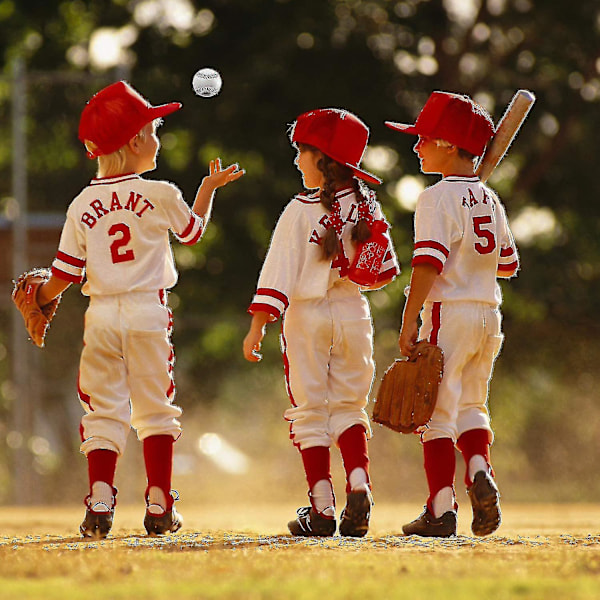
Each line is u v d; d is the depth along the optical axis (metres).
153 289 17.06
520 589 10.57
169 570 12.02
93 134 17.27
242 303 71.44
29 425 57.28
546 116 76.25
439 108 17.70
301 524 16.98
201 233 17.69
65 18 76.81
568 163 78.50
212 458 72.31
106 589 10.63
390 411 16.89
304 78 69.62
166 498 17.31
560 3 74.00
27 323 17.94
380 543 15.22
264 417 72.94
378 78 71.12
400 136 71.00
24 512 37.34
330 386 17.20
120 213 17.05
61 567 12.23
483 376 17.48
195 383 73.06
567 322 73.69
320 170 17.41
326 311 17.06
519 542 15.85
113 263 16.98
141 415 17.23
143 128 17.47
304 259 17.06
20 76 56.91
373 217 17.45
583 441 76.50
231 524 23.22
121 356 16.97
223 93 69.75
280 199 70.44
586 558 13.27
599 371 73.75
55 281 17.41
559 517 29.84
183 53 72.50
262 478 71.88
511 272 18.41
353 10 70.69
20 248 55.78
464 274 17.20
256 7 70.81
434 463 17.12
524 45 76.12
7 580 11.43
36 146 65.94
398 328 68.75
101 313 16.91
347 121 17.44
